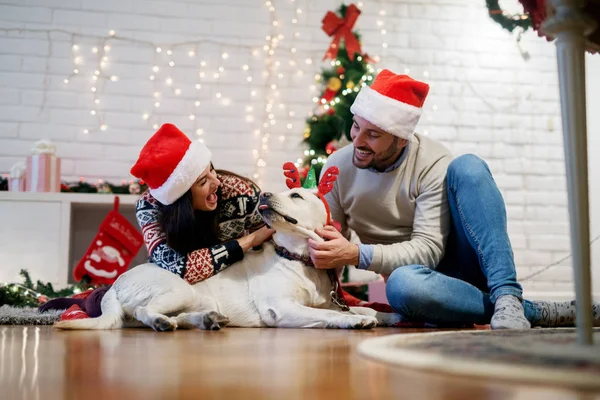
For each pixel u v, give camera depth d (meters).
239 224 1.95
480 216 1.79
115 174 3.79
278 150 3.97
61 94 3.79
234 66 3.99
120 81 3.86
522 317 1.61
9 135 3.71
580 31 0.92
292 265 1.81
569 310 1.76
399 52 4.17
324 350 1.13
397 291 1.78
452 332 1.33
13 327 1.83
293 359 0.99
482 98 4.20
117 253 2.86
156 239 1.84
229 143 3.93
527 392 0.68
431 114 4.15
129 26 3.90
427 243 1.90
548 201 4.16
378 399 0.65
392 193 2.02
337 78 3.55
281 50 4.05
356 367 0.89
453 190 1.90
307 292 1.81
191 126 3.90
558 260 4.10
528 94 4.24
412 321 1.85
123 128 3.83
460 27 4.25
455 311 1.76
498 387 0.72
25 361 0.98
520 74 4.25
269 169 3.95
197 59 3.95
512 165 4.16
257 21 4.05
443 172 1.97
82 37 3.84
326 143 3.50
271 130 3.98
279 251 1.85
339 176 2.09
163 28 3.94
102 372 0.86
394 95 1.89
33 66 3.78
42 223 3.17
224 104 3.95
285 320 1.74
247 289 1.83
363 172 2.05
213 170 1.90
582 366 0.79
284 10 4.09
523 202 4.14
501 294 1.70
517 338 1.15
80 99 3.80
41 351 1.12
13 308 2.39
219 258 1.81
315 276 1.84
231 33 4.01
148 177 1.78
